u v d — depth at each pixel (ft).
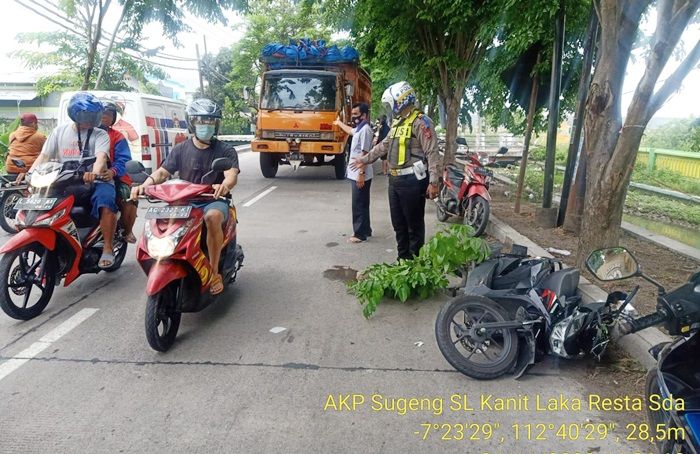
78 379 12.50
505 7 27.14
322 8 45.60
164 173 15.58
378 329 15.48
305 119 42.04
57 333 14.99
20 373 12.75
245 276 20.26
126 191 18.95
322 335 15.05
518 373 12.61
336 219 30.63
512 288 13.76
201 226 14.33
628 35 17.26
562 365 13.34
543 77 33.73
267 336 14.96
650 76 15.89
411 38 39.17
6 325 15.52
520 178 31.65
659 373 8.86
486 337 12.66
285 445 10.16
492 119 47.78
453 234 17.15
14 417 10.96
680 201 43.98
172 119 42.70
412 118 18.63
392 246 24.70
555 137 26.94
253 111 47.29
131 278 19.74
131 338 14.73
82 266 17.33
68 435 10.39
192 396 11.82
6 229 26.35
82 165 16.98
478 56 38.11
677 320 8.76
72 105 16.75
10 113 102.42
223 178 16.03
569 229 25.50
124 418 10.97
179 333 15.10
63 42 63.98
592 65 25.32
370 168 24.82
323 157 45.83
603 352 13.17
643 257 22.21
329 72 42.73
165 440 10.27
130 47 54.80
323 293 18.45
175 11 51.13
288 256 22.97
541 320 12.73
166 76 72.28
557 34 26.13
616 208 17.37
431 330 15.42
